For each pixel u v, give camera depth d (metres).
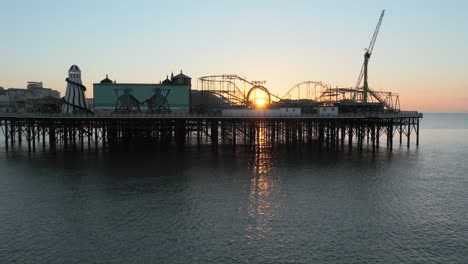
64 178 47.47
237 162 59.53
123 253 26.33
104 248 27.09
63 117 68.12
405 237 29.61
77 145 81.56
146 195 40.09
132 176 48.81
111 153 68.56
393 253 26.80
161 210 35.22
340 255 26.38
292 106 86.69
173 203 37.34
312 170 53.72
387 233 30.33
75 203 37.22
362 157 66.44
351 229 31.03
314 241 28.59
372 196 40.66
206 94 88.75
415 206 37.38
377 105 83.38
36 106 82.06
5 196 39.56
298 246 27.70
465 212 35.75
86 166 55.31
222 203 37.50
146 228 30.80
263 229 30.80
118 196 39.69
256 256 26.06
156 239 28.67
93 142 88.06
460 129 182.88
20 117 68.62
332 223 32.31
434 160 65.56
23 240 28.41
